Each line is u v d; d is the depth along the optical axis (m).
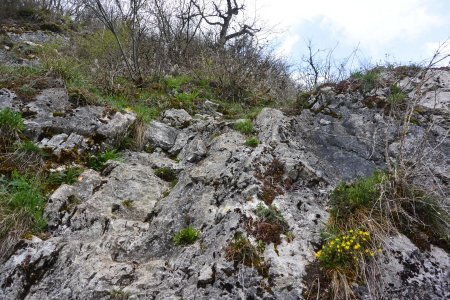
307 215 3.54
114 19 8.90
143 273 2.99
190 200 3.87
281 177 3.99
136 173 4.35
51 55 6.98
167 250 3.31
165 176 4.50
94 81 6.16
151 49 8.02
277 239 3.20
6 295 2.81
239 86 7.34
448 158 4.38
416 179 3.65
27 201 3.49
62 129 4.59
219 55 8.19
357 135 5.01
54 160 4.24
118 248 3.29
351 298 2.74
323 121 5.38
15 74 5.37
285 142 4.77
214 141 4.99
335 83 6.02
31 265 2.98
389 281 2.91
